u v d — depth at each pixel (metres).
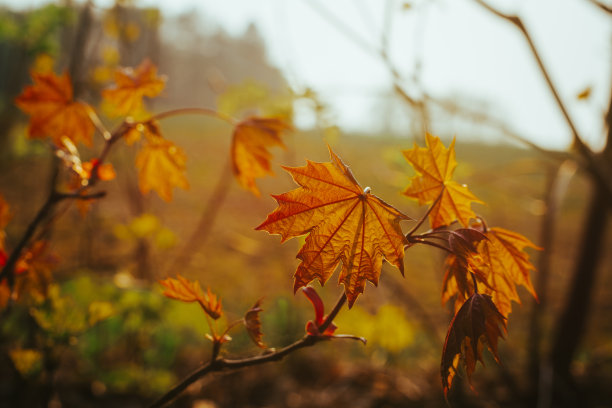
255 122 1.25
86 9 2.21
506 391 2.76
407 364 3.06
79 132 1.15
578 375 3.08
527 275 0.78
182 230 6.18
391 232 0.67
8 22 2.54
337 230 0.67
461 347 0.66
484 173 2.81
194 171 10.68
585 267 2.93
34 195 4.44
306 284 0.66
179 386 0.84
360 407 2.56
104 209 5.58
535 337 2.85
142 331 2.43
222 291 3.96
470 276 0.74
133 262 3.72
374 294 3.34
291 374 2.88
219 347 0.85
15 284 1.20
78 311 1.50
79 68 2.25
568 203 11.38
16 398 1.76
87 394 2.33
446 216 0.79
